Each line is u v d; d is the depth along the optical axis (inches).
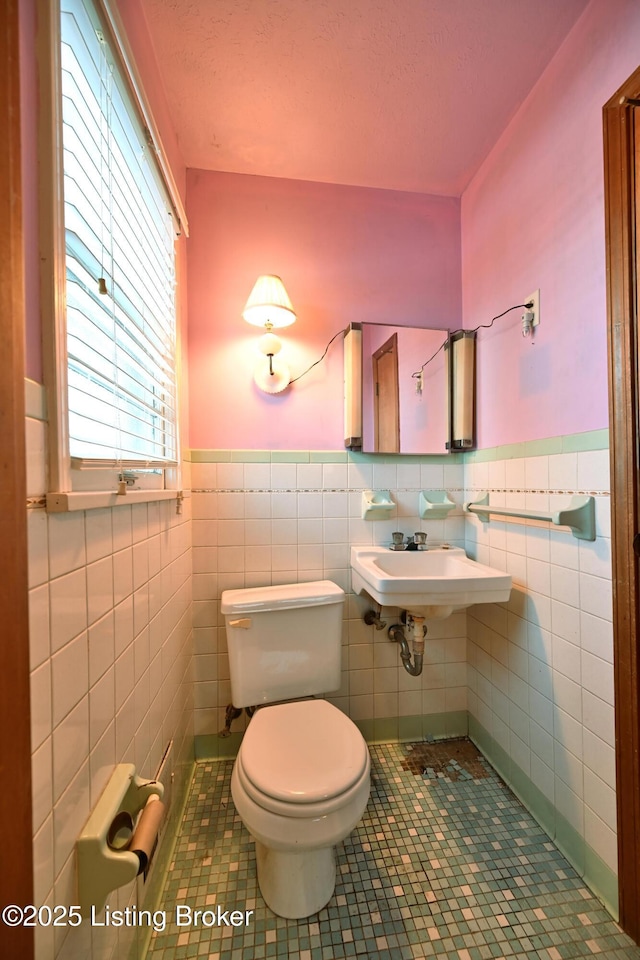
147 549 37.4
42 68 20.8
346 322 64.3
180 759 50.2
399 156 58.7
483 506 58.7
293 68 45.3
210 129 53.4
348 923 37.4
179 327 53.8
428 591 49.0
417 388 64.8
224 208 61.2
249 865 43.3
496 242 57.6
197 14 39.6
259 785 35.7
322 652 54.4
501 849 44.9
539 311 48.7
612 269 37.6
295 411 62.6
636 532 36.0
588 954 34.9
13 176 17.1
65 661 21.8
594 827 40.0
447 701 66.4
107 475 28.6
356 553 61.4
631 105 36.1
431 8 39.3
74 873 22.2
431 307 66.9
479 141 56.4
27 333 19.3
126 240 33.1
